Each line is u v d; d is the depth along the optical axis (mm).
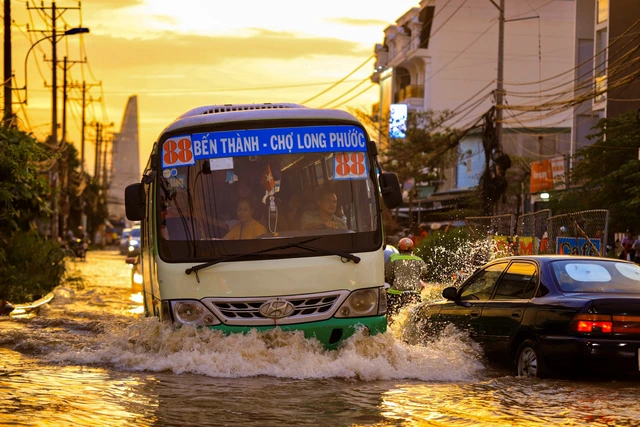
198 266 9133
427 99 64438
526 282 9820
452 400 7836
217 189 9492
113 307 19219
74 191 73188
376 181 9852
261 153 9641
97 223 100250
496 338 9805
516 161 54688
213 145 9625
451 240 30297
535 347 9141
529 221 23234
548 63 65438
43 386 8078
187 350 9062
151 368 9055
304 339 9172
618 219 31016
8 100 27875
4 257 20531
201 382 8430
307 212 9508
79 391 7852
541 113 62500
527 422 6980
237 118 9727
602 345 8602
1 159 18938
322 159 9727
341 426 6711
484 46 64875
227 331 9109
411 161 55625
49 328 12906
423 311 11609
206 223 9352
